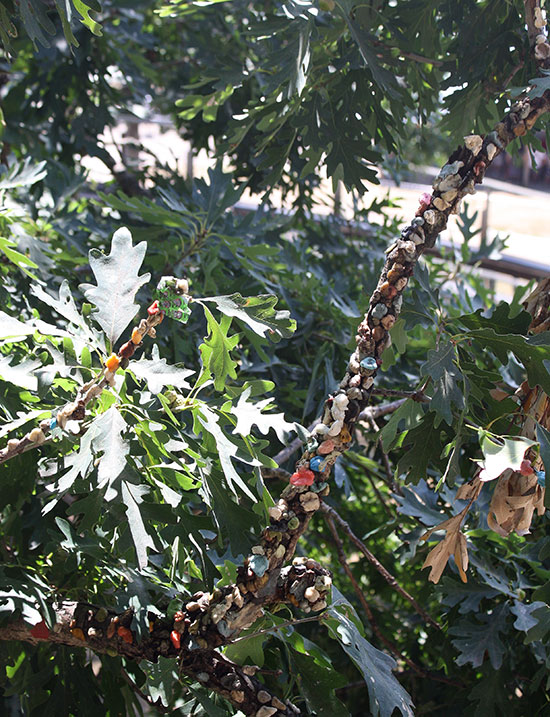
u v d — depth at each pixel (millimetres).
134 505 1581
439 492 2225
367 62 1970
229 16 3842
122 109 3439
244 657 1781
